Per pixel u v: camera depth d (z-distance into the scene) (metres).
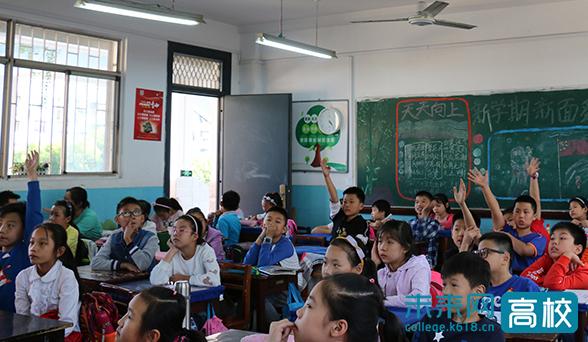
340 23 7.17
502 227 3.89
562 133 5.95
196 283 3.23
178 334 1.69
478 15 6.37
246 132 7.57
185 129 9.09
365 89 7.09
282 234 4.13
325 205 7.34
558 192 5.95
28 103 5.95
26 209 3.22
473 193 6.41
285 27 7.55
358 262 2.49
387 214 5.45
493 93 6.30
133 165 6.82
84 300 2.44
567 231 3.13
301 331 1.31
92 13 6.36
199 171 9.01
